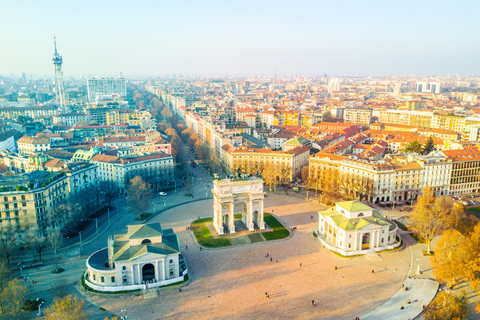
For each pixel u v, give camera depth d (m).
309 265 195.88
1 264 165.38
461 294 154.62
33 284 178.25
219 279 182.88
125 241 184.25
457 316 134.12
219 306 159.88
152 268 180.25
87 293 170.38
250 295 168.12
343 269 191.00
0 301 141.62
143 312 156.00
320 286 174.75
